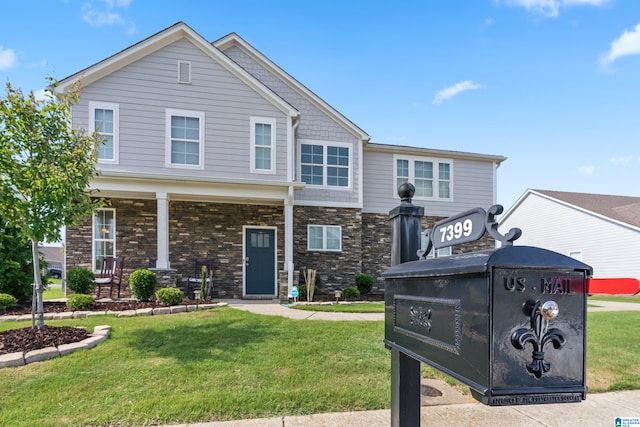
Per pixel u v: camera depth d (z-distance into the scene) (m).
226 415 2.96
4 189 4.69
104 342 4.80
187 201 10.37
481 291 1.13
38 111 4.96
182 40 9.85
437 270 1.39
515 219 22.97
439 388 3.67
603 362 4.48
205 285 8.60
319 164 11.74
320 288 11.20
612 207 19.22
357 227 11.79
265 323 5.95
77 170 5.05
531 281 1.13
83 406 3.09
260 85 10.12
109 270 9.14
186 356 4.29
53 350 4.25
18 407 3.08
